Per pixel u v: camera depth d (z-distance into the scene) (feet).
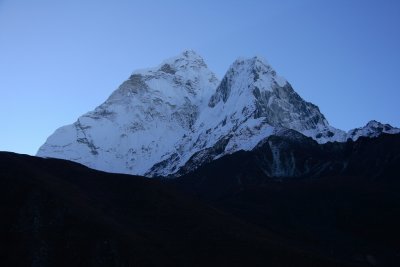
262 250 487.61
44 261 411.34
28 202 454.81
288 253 491.31
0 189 467.11
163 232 498.69
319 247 631.97
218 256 467.52
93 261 418.51
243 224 581.12
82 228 443.73
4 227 431.02
